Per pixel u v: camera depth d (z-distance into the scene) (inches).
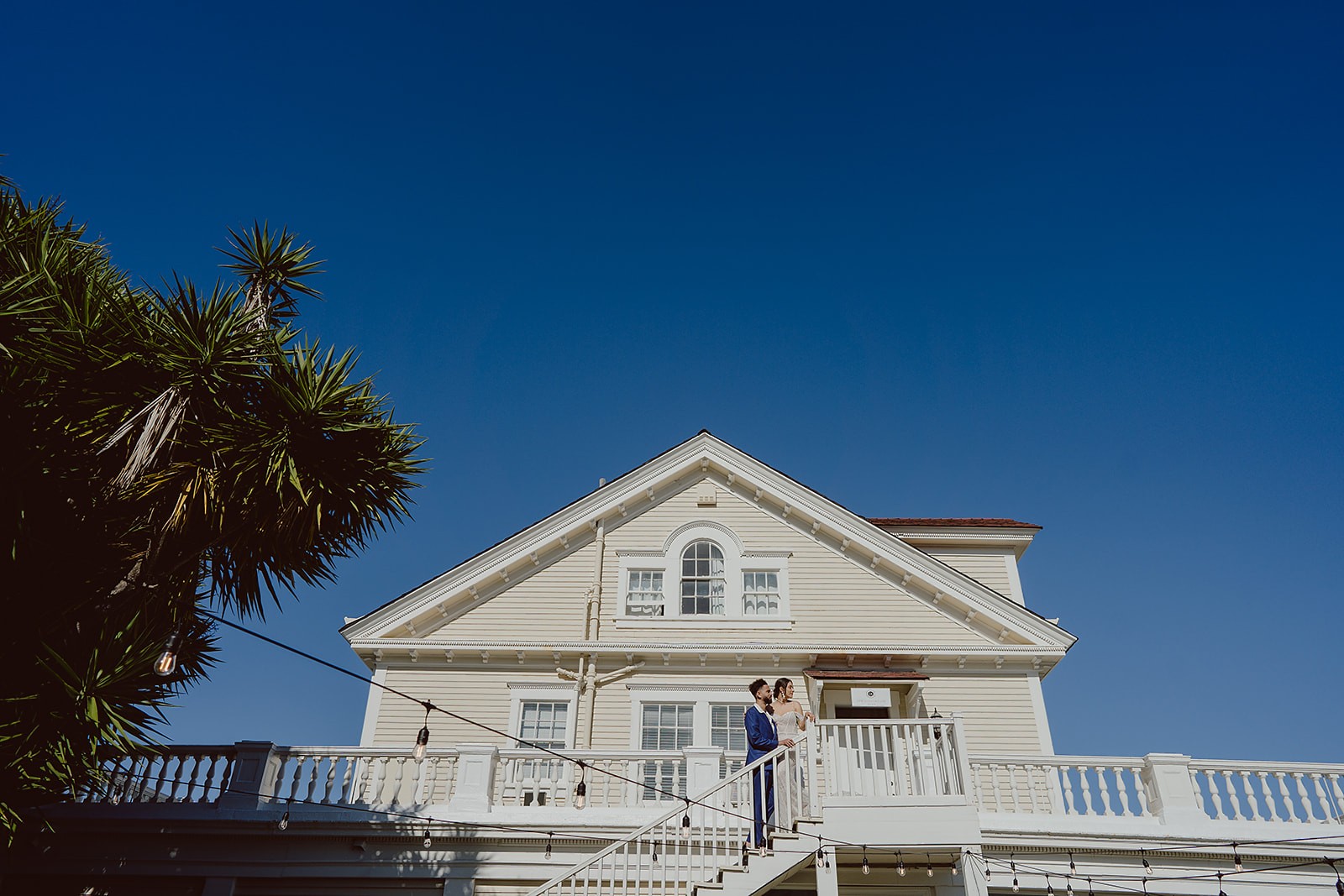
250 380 479.8
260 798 518.0
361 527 519.2
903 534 827.4
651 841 453.4
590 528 791.1
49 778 405.1
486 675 726.5
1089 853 522.0
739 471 804.6
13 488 406.9
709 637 740.7
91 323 457.4
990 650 718.5
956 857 476.1
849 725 488.7
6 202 508.7
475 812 523.2
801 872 511.5
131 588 447.8
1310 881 513.7
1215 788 542.6
